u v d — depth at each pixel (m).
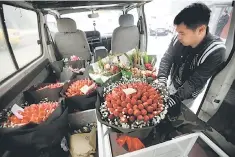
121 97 0.76
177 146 0.78
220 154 0.71
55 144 0.93
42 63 1.97
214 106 1.13
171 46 1.36
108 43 3.48
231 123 1.00
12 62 1.36
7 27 1.32
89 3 1.77
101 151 0.74
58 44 2.40
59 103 1.03
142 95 0.77
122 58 1.50
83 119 1.17
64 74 1.79
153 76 1.29
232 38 0.97
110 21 3.62
